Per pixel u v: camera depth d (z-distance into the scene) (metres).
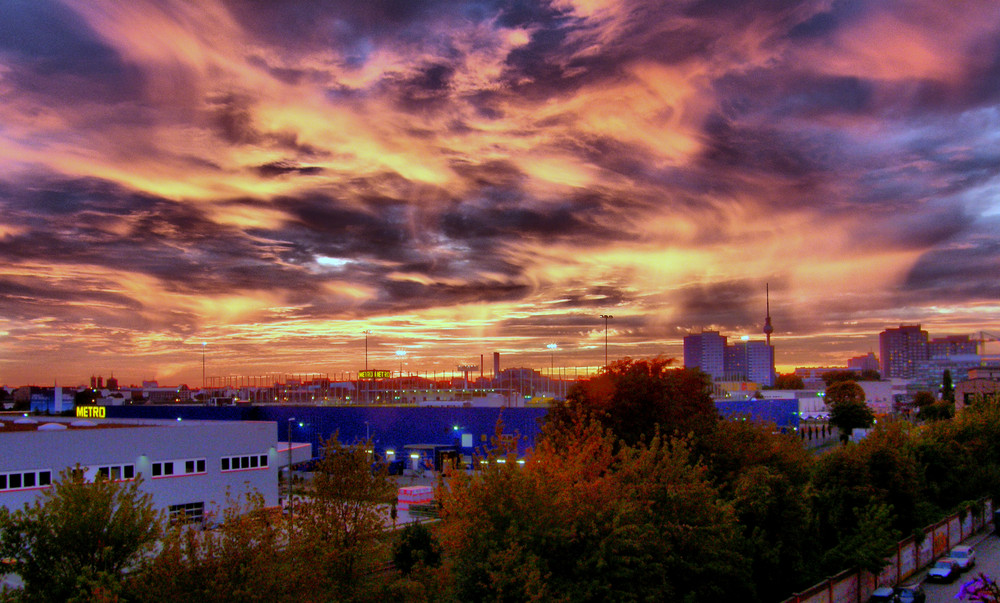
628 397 46.34
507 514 23.31
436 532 24.34
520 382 120.50
